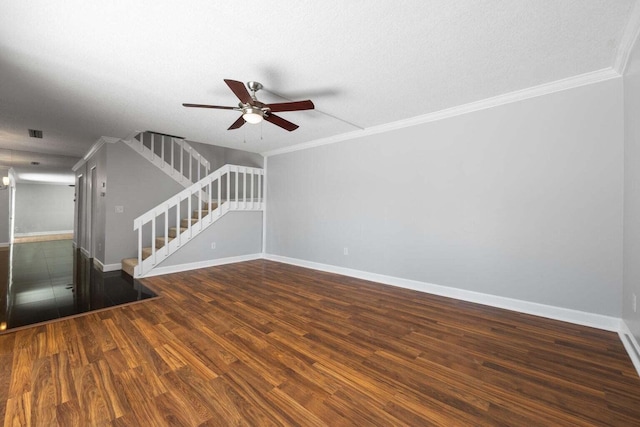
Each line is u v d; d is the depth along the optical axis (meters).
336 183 4.83
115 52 2.25
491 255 3.27
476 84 2.83
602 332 2.57
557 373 1.96
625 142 2.47
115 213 4.97
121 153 5.04
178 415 1.54
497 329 2.65
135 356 2.14
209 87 2.88
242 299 3.47
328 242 4.96
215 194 7.06
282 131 4.46
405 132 3.97
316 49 2.21
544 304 2.94
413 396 1.72
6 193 7.68
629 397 1.71
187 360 2.09
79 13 1.79
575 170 2.76
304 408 1.61
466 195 3.44
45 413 1.54
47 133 4.59
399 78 2.70
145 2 1.70
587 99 2.69
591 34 2.02
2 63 2.40
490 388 1.80
